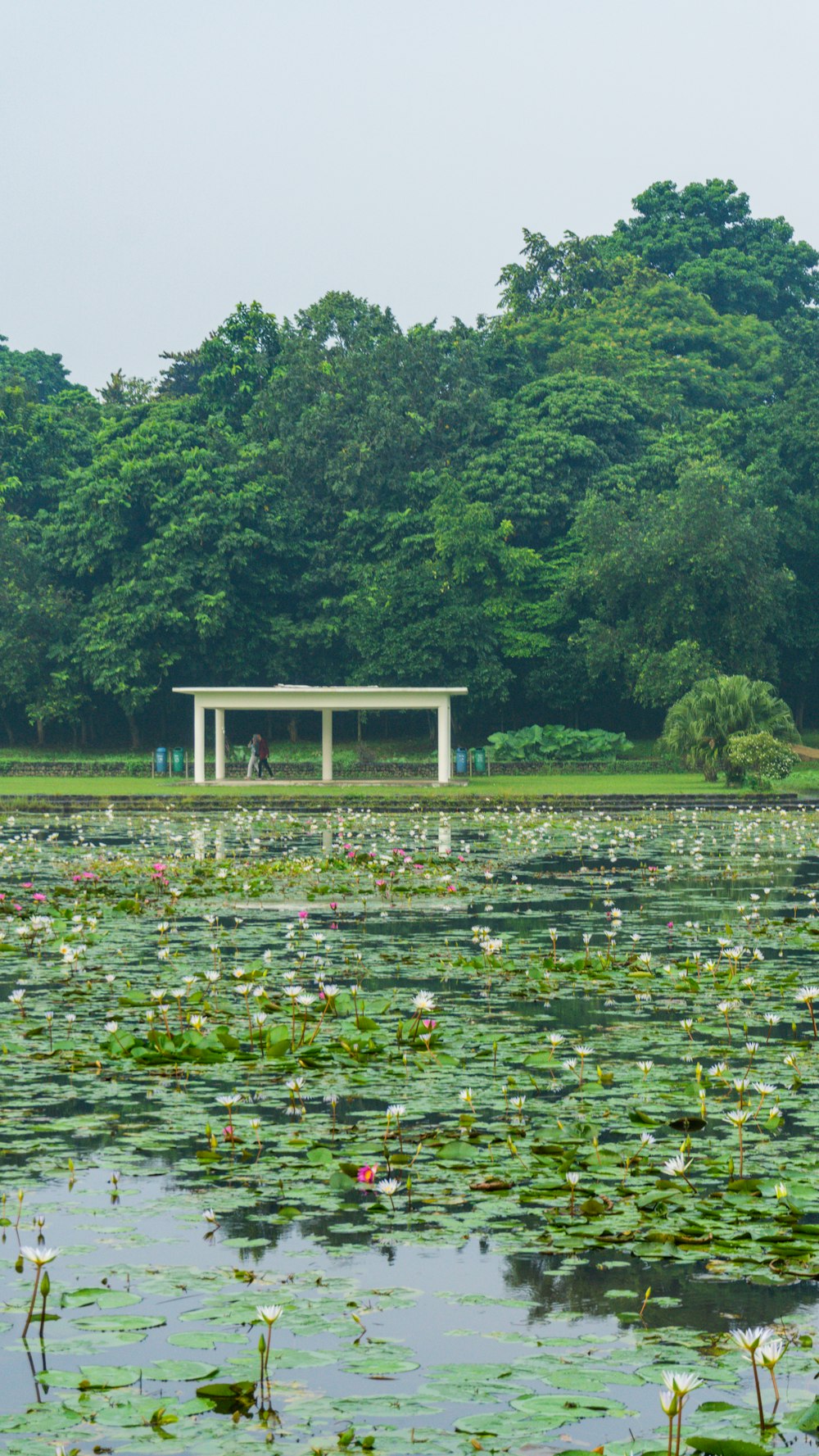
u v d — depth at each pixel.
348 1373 3.07
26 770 38.91
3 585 41.75
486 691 40.06
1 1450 2.71
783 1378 3.06
